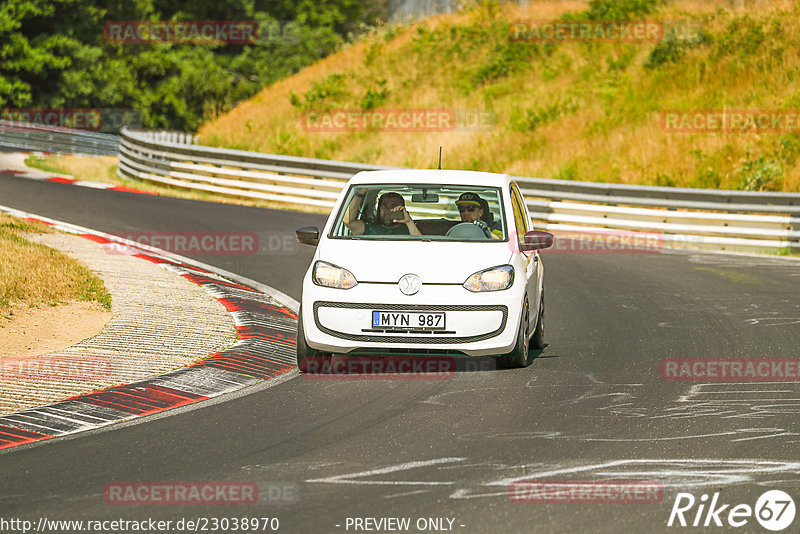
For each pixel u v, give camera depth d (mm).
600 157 94938
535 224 78625
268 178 88500
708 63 107750
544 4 138250
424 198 35312
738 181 84750
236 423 26062
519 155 100000
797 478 21359
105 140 135625
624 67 113562
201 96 196625
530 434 24922
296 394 29312
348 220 34594
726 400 28672
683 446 23844
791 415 26953
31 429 25422
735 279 54781
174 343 34969
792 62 103438
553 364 33656
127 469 22078
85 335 35469
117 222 67688
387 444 24031
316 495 20203
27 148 133875
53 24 182125
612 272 57375
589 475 21547
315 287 31469
